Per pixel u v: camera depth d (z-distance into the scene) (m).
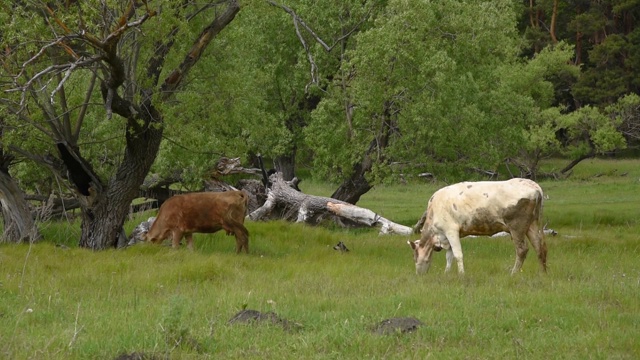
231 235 21.50
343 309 11.23
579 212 34.25
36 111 18.97
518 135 33.22
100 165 24.17
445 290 12.78
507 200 15.41
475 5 32.38
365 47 28.73
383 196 48.31
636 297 12.14
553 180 57.75
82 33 16.16
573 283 13.58
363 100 28.73
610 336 9.43
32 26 16.67
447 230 15.84
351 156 29.92
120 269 15.55
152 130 20.34
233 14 20.48
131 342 9.03
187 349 8.78
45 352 8.52
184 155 23.80
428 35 30.48
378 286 13.57
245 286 13.66
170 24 18.16
